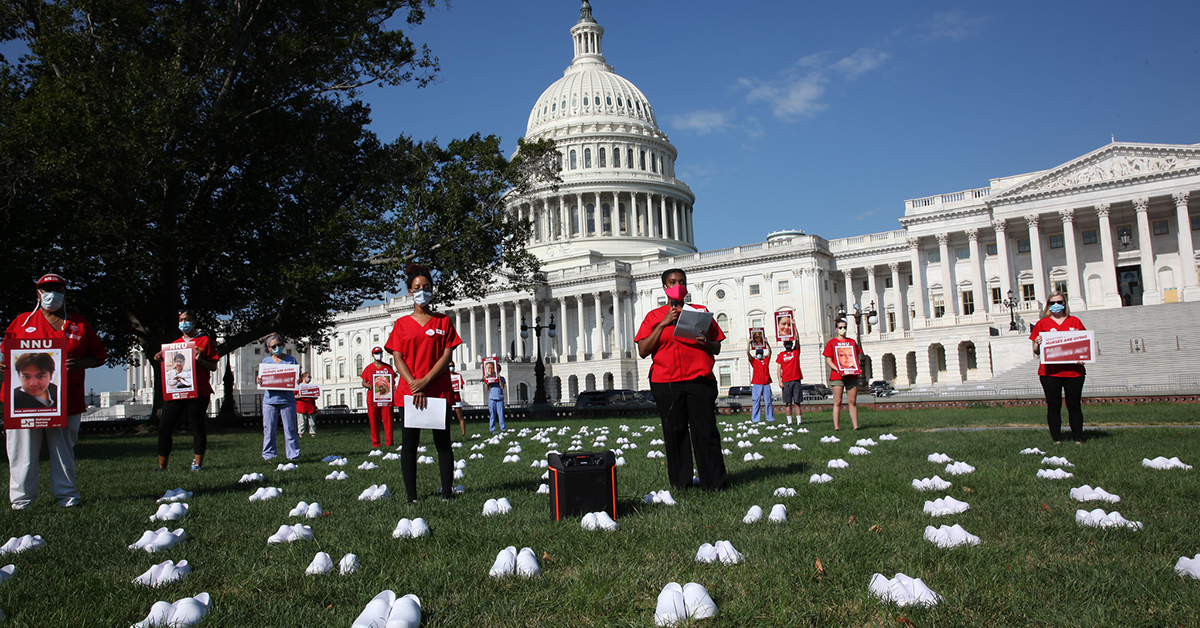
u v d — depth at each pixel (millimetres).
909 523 6238
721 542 5359
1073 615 4016
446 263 34125
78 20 30016
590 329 99875
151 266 29516
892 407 32875
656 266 94125
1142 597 4266
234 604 4570
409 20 35188
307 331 38312
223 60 31812
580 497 6867
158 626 4164
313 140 33812
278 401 15047
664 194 111562
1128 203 63094
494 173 36031
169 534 6410
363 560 5566
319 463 13898
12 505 8758
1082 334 12312
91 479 11789
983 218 69750
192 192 33469
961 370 70000
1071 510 6617
